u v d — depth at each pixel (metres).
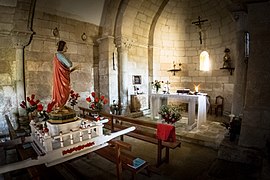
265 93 3.46
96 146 3.25
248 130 3.68
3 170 2.23
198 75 8.83
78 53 7.12
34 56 6.02
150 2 7.47
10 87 5.59
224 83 7.91
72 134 2.96
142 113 8.07
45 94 6.29
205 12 8.01
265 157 3.07
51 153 2.69
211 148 4.71
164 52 9.05
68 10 6.50
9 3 5.11
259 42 3.44
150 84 8.70
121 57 7.36
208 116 7.79
